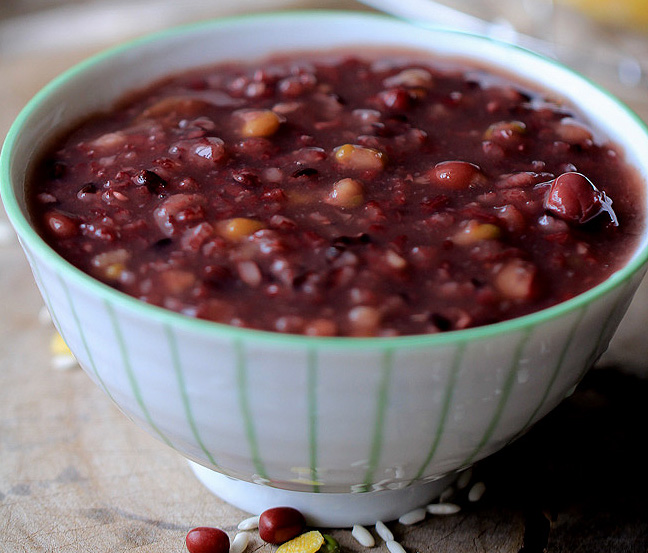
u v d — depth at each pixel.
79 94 0.28
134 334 0.22
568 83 0.29
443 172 0.26
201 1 0.42
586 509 0.26
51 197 0.25
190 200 0.25
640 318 0.31
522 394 0.23
